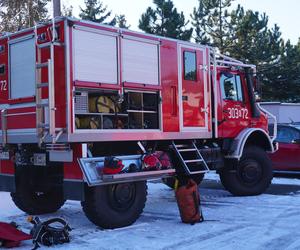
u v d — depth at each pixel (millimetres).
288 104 29219
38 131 6930
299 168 13039
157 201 9773
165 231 6984
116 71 7359
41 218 8148
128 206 7383
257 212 8250
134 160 7480
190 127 8680
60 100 6766
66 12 21672
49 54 6973
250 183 10188
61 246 6219
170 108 8281
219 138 9672
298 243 6168
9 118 7727
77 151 6965
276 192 10727
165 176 7848
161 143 8469
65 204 9570
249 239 6395
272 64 37625
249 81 10336
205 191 11031
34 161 7586
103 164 7070
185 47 8656
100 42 7152
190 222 7434
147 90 7859
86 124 7023
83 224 7652
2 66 7852
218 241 6328
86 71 6938
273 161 13383
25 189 8281
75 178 6945
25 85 7445
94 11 35938
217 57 9812
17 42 7570
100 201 7031
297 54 39594
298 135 13203
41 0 21000
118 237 6676
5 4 21266
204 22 37531
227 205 9016
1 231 6273
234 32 37031
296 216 7867
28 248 6164
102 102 7277
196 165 8609
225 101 9750
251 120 10352
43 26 7086
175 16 31578
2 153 7891
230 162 9891
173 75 8359
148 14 31797
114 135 7305
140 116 7832
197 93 8875
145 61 7848
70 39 6766
